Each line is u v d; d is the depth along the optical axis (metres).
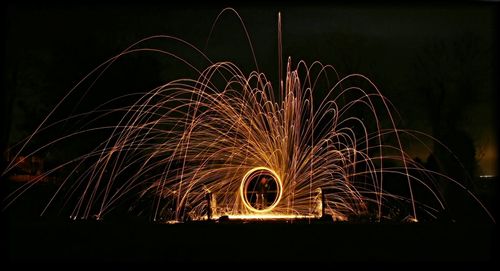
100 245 8.66
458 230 10.28
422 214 13.94
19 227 10.69
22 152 16.03
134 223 11.16
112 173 15.60
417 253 8.08
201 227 10.43
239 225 10.66
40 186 15.48
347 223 11.07
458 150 16.62
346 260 7.58
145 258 7.70
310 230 10.13
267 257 7.75
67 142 16.39
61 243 8.88
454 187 15.74
